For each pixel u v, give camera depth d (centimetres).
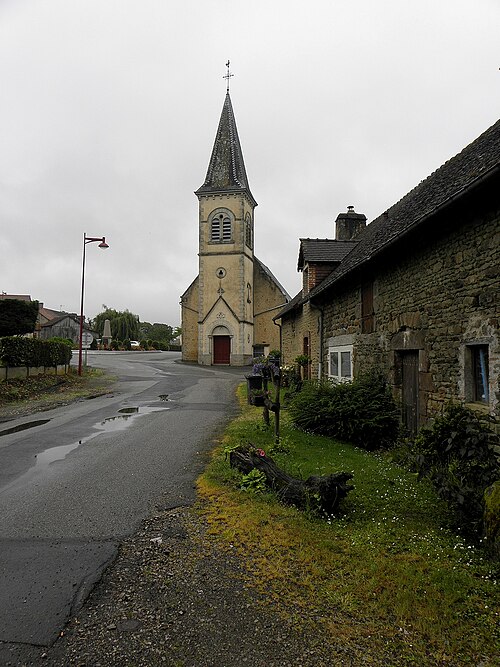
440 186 763
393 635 274
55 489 536
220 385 1789
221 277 3347
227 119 3566
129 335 6159
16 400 1323
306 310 1495
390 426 759
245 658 257
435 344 637
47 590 323
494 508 357
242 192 3334
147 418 1025
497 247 496
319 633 277
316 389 895
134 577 339
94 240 1991
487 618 286
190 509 466
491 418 498
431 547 376
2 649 263
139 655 259
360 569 344
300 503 460
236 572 345
